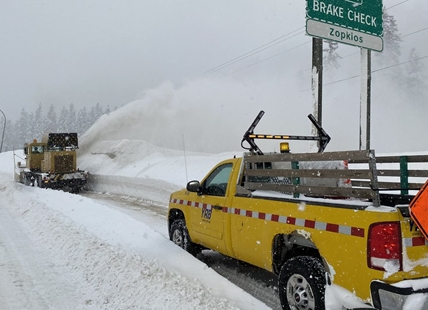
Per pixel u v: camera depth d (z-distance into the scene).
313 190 3.77
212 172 5.82
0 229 8.98
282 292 4.11
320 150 5.82
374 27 7.88
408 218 3.10
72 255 6.34
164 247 6.16
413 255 3.08
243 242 4.74
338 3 7.47
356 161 4.09
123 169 20.94
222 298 4.18
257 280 5.55
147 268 5.04
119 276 5.03
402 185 4.30
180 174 16.19
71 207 10.50
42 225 8.97
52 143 20.19
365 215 3.20
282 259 4.32
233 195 5.04
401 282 2.99
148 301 4.24
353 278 3.26
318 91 8.66
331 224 3.50
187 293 4.20
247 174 4.82
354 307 3.25
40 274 5.57
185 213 6.30
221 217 5.23
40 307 4.41
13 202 14.08
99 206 9.95
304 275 3.80
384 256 3.04
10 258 6.41
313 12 7.20
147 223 10.13
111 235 7.08
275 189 4.33
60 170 19.83
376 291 3.05
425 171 4.18
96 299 4.62
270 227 4.24
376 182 3.20
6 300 4.62
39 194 14.43
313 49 8.77
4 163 36.72
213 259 6.61
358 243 3.22
